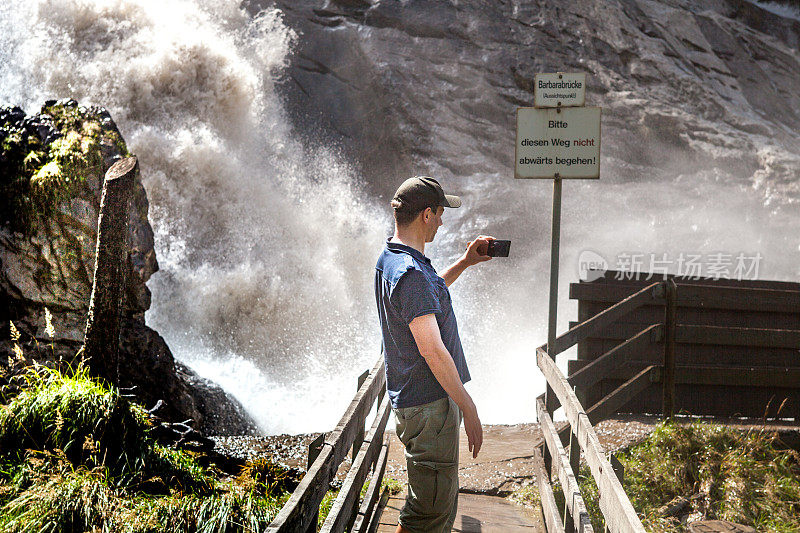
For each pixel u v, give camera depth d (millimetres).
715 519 4656
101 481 3980
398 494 4785
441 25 20906
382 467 4195
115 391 4602
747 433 5559
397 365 2850
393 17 20766
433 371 2619
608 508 2506
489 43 20984
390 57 20234
